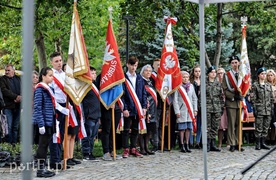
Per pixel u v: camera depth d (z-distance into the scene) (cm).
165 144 1144
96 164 928
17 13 1584
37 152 791
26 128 246
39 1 1265
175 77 1118
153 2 1576
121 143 1130
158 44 2009
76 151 1049
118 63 990
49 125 781
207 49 2081
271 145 1249
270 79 1201
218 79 1203
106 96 984
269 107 1163
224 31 2195
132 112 1028
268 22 1753
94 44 2177
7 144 1027
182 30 1780
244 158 1012
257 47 2808
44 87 781
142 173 828
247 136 1302
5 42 2106
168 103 1134
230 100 1148
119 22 2259
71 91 871
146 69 1097
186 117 1105
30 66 247
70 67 879
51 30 1684
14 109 1094
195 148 1171
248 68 1155
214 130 1132
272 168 852
